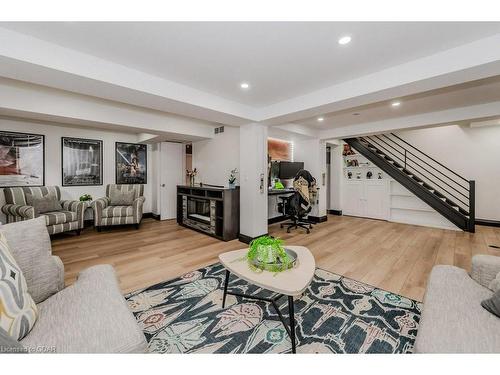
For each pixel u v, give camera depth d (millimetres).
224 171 5008
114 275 1513
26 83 2748
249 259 1885
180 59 2139
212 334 1692
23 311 991
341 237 4277
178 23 1627
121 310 1139
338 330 1728
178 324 1804
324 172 5777
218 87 2812
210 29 1693
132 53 2037
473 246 3723
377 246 3750
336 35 1770
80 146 4938
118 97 2566
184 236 4348
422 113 4000
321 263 3047
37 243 1382
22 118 4066
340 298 2174
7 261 1051
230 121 3715
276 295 2230
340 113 4016
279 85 2748
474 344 976
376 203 6004
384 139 6527
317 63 2209
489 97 3166
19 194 3990
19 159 4199
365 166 6277
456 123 3873
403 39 1823
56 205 4246
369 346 1561
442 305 1256
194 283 2477
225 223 4027
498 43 1759
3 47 1675
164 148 5836
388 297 2184
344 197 6641
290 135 5215
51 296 1330
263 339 1640
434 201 5086
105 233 4539
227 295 2242
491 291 1391
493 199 5129
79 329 1005
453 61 1953
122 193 5090
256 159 3883
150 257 3248
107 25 1646
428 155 5844
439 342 991
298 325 1789
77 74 1998
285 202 5121
